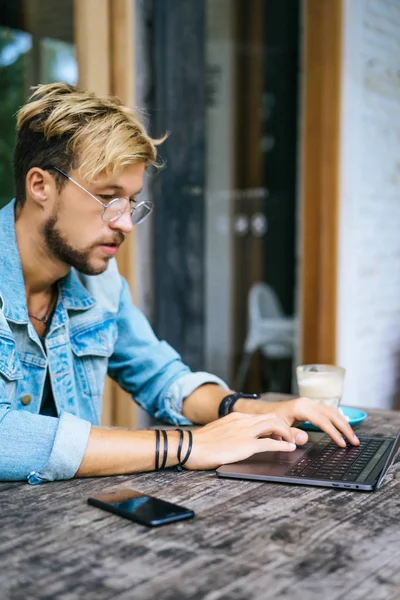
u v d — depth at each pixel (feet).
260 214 12.59
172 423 4.84
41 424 3.54
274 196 12.66
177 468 3.69
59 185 3.95
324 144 10.86
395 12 12.30
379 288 12.26
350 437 4.13
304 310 11.21
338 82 10.73
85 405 4.82
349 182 11.12
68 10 7.76
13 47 7.95
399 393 13.19
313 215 11.05
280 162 12.59
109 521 2.94
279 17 12.23
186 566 2.50
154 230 9.52
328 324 11.03
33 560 2.56
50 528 2.86
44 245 4.16
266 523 2.93
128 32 8.10
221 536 2.78
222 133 11.57
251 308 12.59
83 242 4.04
